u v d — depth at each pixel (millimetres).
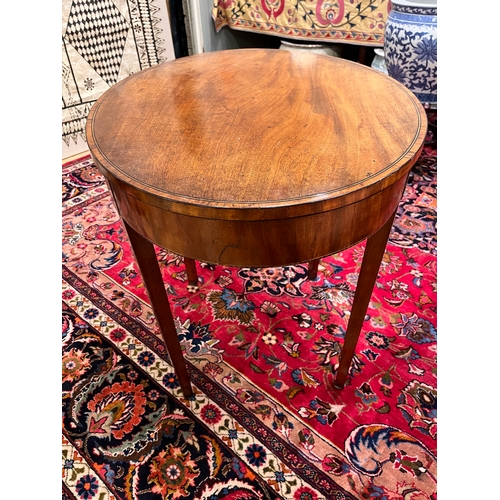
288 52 1207
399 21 1754
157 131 815
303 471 967
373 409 1085
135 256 875
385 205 734
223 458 1000
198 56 1207
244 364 1217
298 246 685
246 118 845
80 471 989
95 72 2352
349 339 1022
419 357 1209
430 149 2209
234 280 1519
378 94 916
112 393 1156
